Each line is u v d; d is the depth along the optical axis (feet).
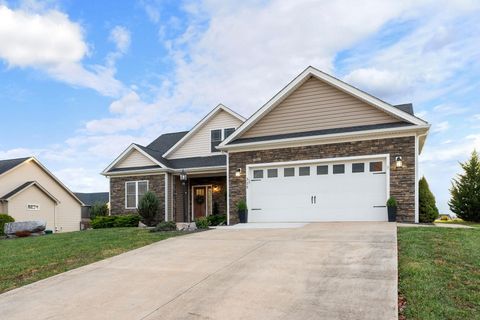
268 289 16.39
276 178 45.29
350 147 41.47
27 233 48.06
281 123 47.14
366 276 17.33
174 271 20.54
